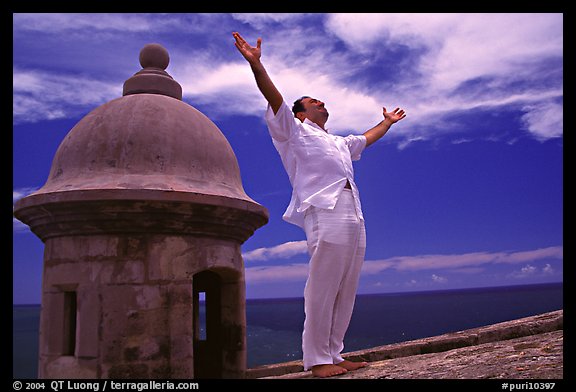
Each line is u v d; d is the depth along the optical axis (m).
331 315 3.33
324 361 3.30
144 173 4.12
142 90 4.82
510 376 2.51
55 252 4.06
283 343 60.97
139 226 3.95
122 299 3.85
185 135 4.44
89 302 3.86
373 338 71.19
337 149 3.45
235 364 4.67
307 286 3.32
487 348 3.49
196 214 4.08
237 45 3.29
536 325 3.89
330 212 3.28
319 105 3.80
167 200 3.87
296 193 3.51
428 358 3.52
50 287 4.05
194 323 5.49
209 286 5.37
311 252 3.38
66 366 3.83
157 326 3.89
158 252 3.98
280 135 3.43
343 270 3.31
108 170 4.12
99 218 3.87
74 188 3.93
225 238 4.44
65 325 4.00
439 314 120.75
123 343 3.79
